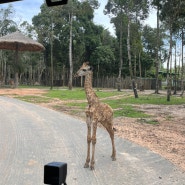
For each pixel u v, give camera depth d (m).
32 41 38.56
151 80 58.28
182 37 39.41
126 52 61.44
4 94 29.67
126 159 7.90
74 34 55.69
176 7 26.67
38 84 66.44
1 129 11.74
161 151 8.93
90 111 7.07
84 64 7.32
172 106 23.00
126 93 37.41
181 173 6.84
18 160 7.61
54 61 60.56
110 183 6.11
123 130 12.23
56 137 10.49
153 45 62.22
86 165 7.14
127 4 33.66
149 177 6.52
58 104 22.34
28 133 11.09
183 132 12.48
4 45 39.81
